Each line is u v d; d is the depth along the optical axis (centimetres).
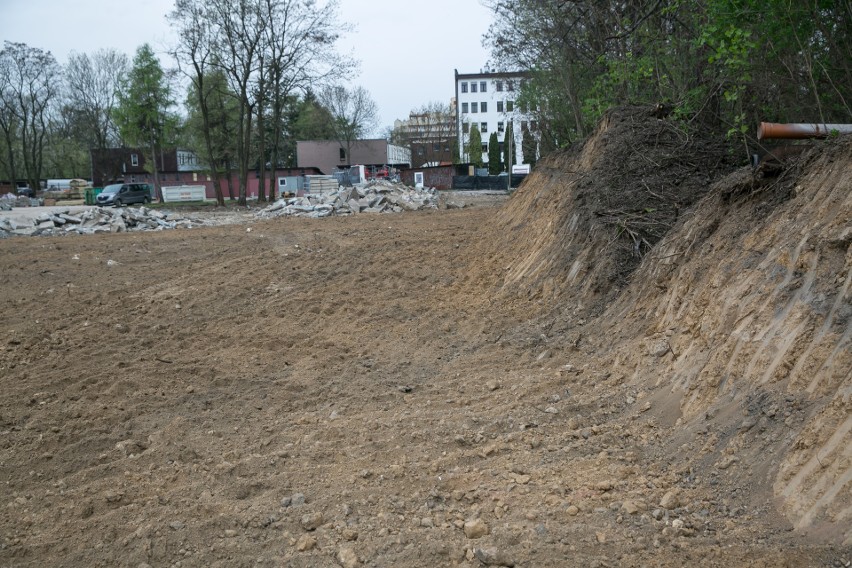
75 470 489
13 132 6241
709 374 466
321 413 585
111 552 375
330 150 6831
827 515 320
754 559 315
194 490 444
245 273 1235
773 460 370
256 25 3672
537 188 1324
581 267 827
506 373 648
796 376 397
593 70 1527
